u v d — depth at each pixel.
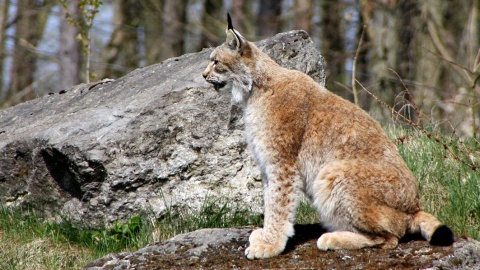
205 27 37.22
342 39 33.16
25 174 12.92
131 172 12.05
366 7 29.28
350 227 9.81
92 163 11.92
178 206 12.23
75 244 12.05
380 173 9.77
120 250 11.78
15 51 37.53
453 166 13.91
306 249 10.00
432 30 28.64
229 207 12.34
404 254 9.48
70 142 12.10
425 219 9.78
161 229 12.05
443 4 31.55
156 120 12.52
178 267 9.70
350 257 9.51
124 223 12.07
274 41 13.66
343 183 9.74
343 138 10.13
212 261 9.82
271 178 10.27
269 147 10.34
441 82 28.50
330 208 9.88
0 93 38.75
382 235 9.71
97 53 38.47
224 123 12.70
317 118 10.34
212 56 11.30
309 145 10.30
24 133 13.29
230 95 11.93
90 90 15.25
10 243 12.02
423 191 13.20
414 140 15.09
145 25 37.94
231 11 35.34
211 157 12.52
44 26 38.91
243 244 10.35
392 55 28.61
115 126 12.41
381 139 10.23
